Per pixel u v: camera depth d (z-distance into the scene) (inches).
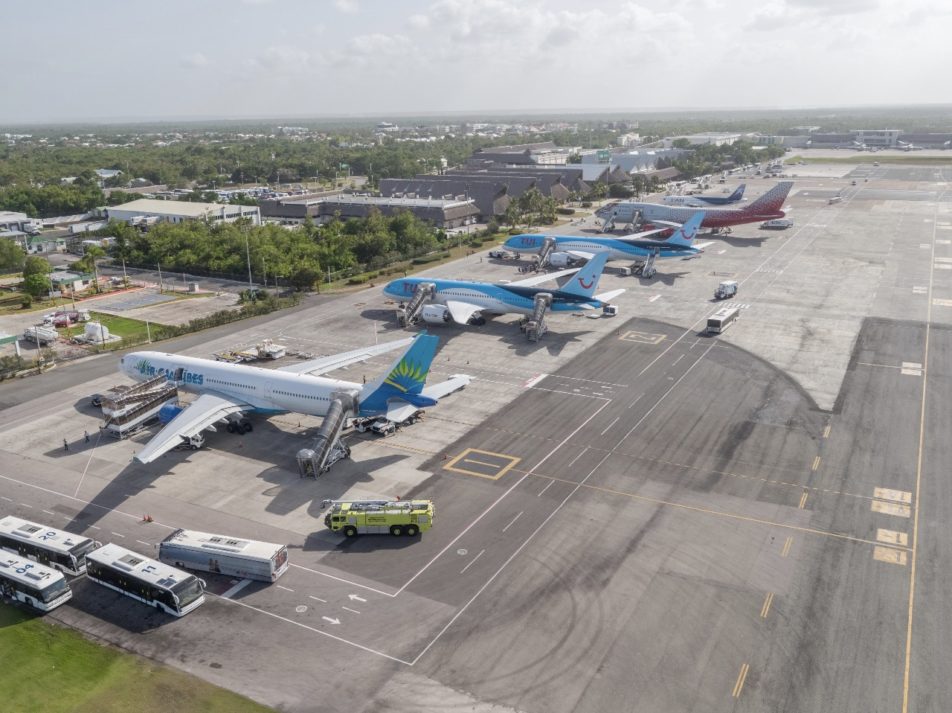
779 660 1936.5
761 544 2475.4
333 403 3115.2
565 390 3905.0
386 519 2519.7
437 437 3353.8
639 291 6038.4
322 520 2662.4
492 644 2011.6
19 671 1950.1
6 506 2790.4
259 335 4997.5
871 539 2497.5
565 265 7012.8
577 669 1911.9
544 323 5004.9
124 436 3405.5
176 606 2135.8
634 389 3902.6
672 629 2059.5
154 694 1854.1
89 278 6619.1
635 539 2513.5
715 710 1771.7
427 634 2057.1
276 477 2994.6
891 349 4453.7
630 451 3186.5
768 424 3435.0
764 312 5319.9
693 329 4958.2
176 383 3656.5
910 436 3284.9
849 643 1998.0
